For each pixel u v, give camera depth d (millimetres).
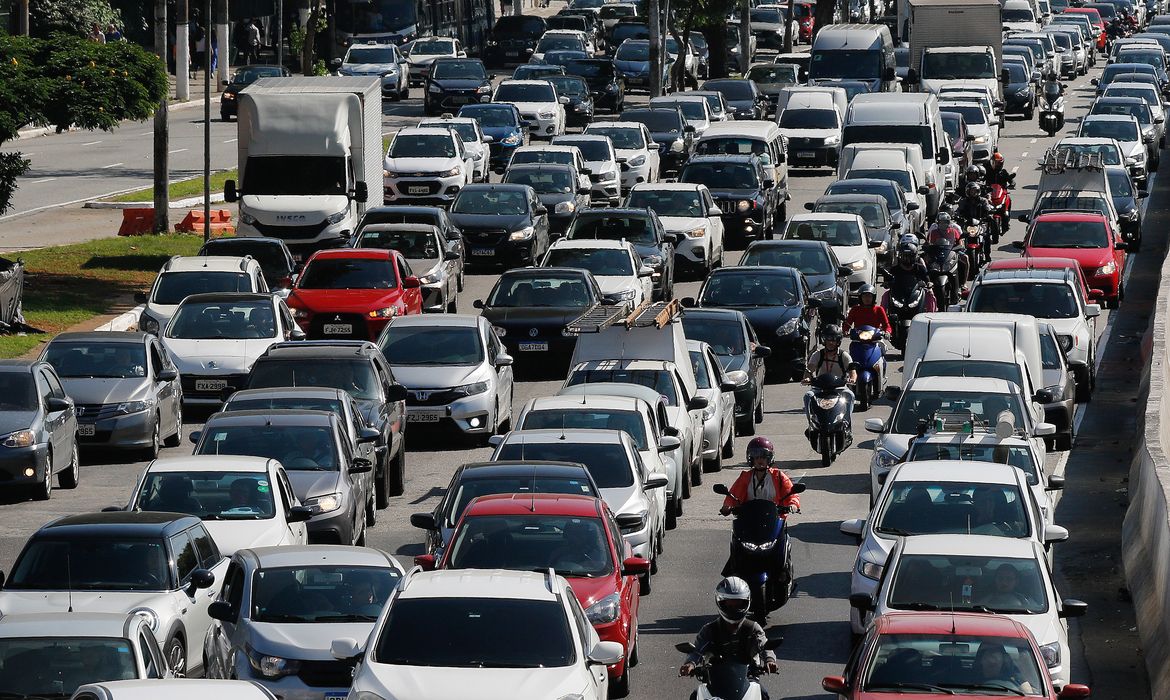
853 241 129125
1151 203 180250
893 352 116000
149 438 85562
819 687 51031
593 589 48781
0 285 107000
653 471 67062
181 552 51906
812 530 72625
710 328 95750
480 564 49562
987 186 156500
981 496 55781
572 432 64312
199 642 51188
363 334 105938
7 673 41281
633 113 196875
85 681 41281
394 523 74312
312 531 63594
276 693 44562
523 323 106625
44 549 50906
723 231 150125
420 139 163000
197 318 97312
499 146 188875
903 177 154125
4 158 124062
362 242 123438
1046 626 46188
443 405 88688
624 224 131000
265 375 80250
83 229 151375
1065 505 77125
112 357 87000
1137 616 59250
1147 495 65625
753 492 57156
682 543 70688
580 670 39594
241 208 132625
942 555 48562
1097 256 129375
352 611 46875
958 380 75438
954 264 120500
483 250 139125
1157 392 82688
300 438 66688
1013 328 84312
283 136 133250
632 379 78688
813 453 88938
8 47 119250
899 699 39625
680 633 57062
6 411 76812
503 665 39594
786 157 179500
